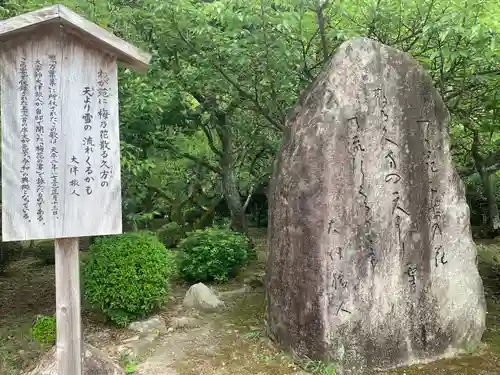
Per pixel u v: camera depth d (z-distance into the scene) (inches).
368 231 185.9
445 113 200.2
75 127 152.6
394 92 189.9
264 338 214.8
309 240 182.2
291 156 191.8
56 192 151.2
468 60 242.1
